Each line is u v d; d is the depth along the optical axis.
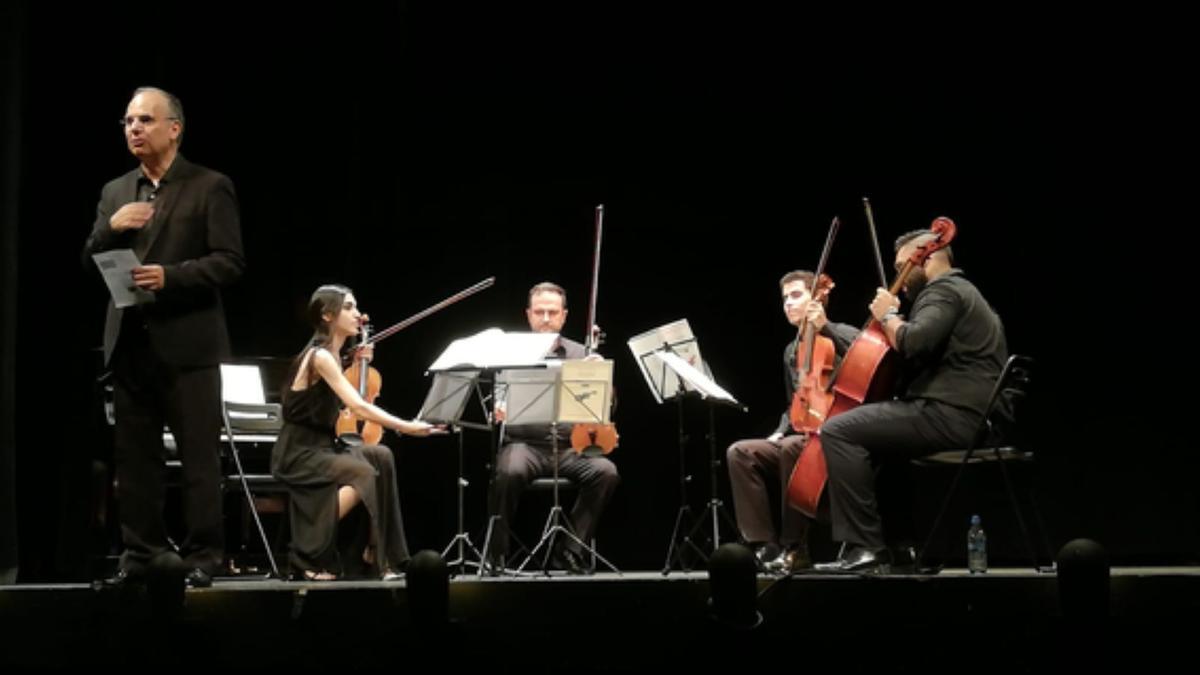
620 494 8.08
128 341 5.02
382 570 5.81
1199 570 5.14
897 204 8.01
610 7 8.14
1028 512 7.62
